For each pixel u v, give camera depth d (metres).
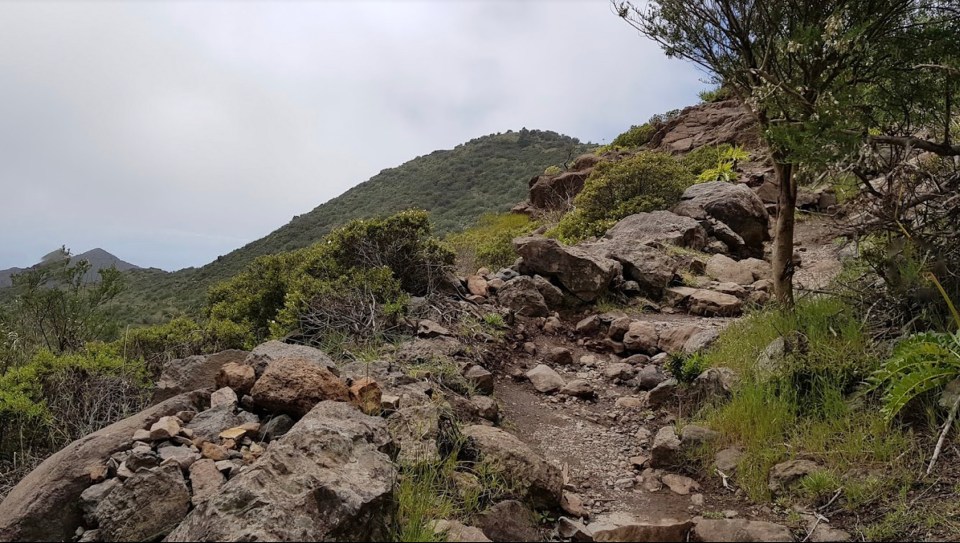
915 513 3.30
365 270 7.62
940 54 5.09
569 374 6.68
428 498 3.32
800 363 4.78
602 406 5.87
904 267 4.88
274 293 8.53
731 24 6.09
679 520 3.73
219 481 3.29
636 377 6.39
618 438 5.13
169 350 7.42
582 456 4.80
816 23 5.57
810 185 5.50
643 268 9.30
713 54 6.41
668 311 8.69
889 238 5.18
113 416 5.69
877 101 5.66
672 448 4.51
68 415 5.45
